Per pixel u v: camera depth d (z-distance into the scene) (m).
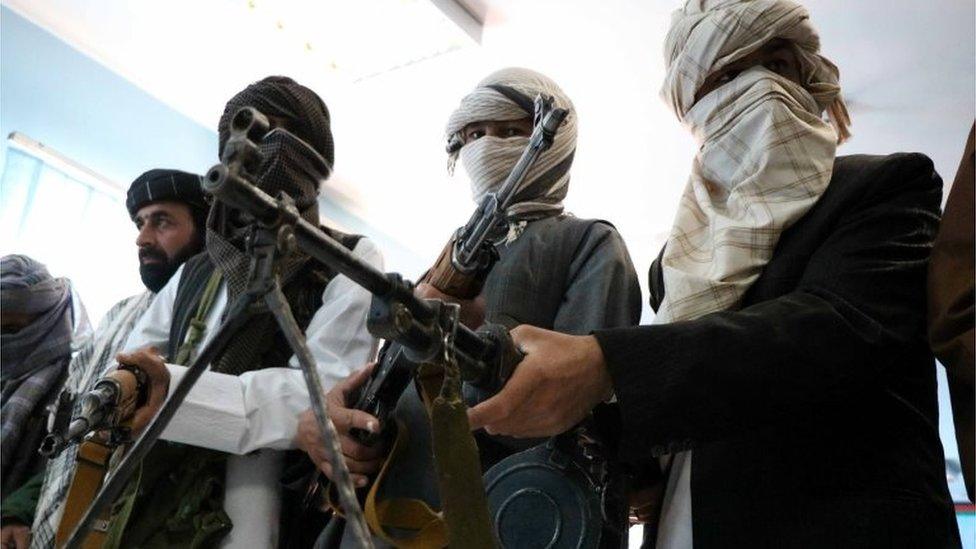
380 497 1.41
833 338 1.09
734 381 1.05
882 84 3.91
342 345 1.60
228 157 0.59
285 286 1.63
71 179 4.42
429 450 1.42
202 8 4.08
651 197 4.98
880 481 1.11
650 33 3.83
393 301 0.71
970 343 1.06
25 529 2.26
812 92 1.56
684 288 1.29
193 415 1.43
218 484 1.49
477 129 1.88
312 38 4.14
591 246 1.60
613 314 1.48
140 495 1.44
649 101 4.25
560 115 1.31
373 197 5.50
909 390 1.20
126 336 2.28
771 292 1.25
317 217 1.66
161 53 4.54
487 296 1.57
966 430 1.14
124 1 4.18
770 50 1.53
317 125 1.79
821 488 1.12
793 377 1.07
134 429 1.34
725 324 1.08
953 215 1.14
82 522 0.59
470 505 0.69
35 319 3.27
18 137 4.21
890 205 1.23
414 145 4.88
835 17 3.65
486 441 1.39
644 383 1.03
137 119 4.74
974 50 3.66
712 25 1.50
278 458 1.56
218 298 1.73
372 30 4.03
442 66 4.17
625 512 1.18
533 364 0.94
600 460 1.15
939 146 4.22
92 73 4.58
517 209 1.71
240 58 4.41
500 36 3.98
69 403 1.29
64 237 4.36
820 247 1.24
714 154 1.46
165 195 2.54
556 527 1.12
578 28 3.87
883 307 1.15
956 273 1.12
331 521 1.50
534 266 1.59
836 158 1.39
